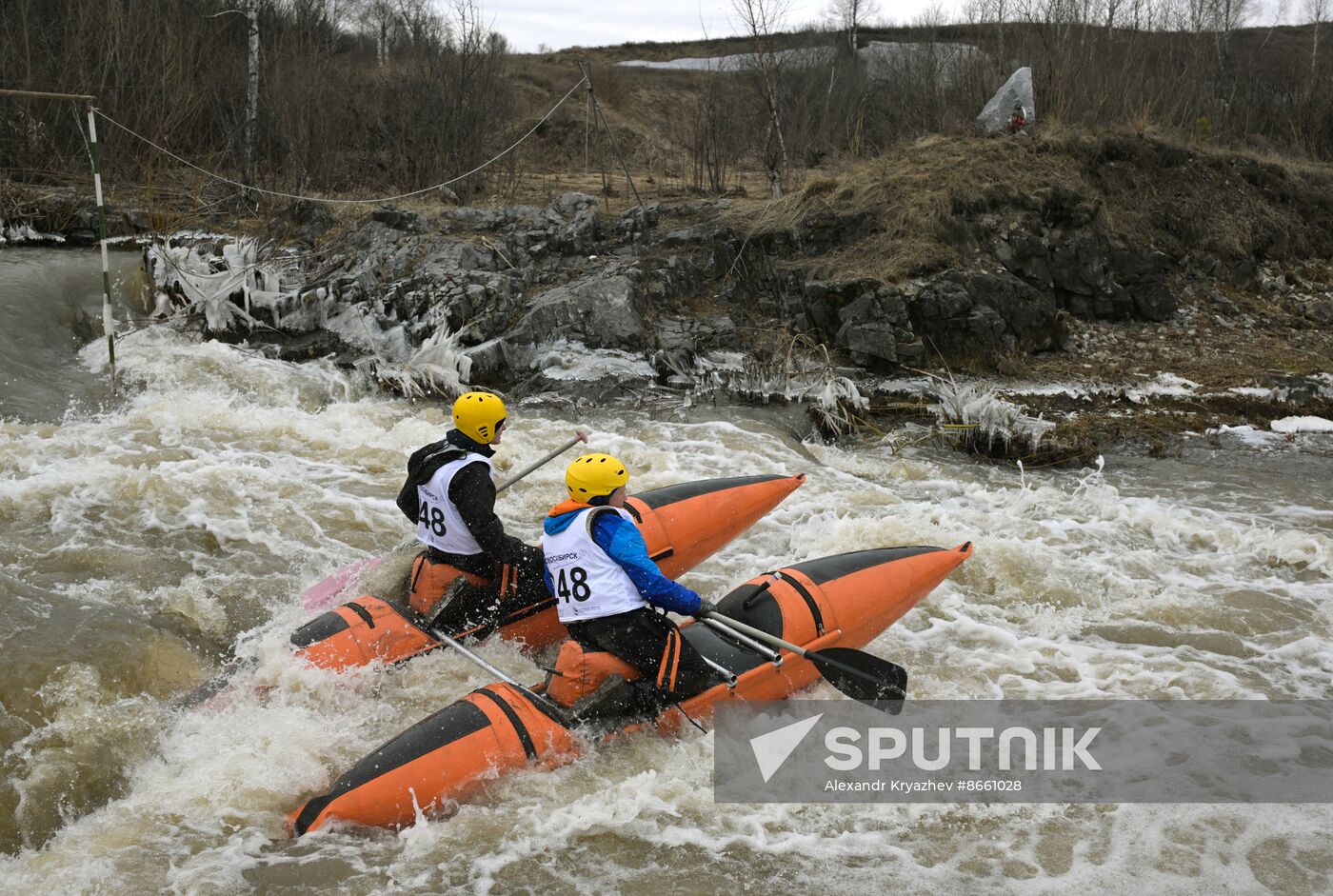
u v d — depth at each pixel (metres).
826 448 10.17
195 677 5.52
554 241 13.54
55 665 5.14
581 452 9.31
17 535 6.82
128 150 18.08
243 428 9.53
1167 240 14.75
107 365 10.88
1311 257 15.77
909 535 7.47
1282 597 6.96
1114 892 4.09
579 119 24.62
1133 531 8.11
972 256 12.86
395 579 5.89
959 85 18.36
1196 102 20.22
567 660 4.79
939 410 10.92
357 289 12.25
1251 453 10.34
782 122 18.75
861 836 4.43
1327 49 28.83
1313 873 4.23
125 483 7.69
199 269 12.27
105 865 4.09
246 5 20.80
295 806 4.52
